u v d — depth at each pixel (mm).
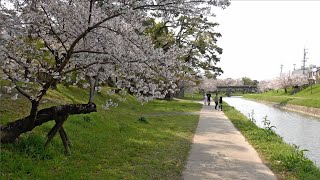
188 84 48281
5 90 13453
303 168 9648
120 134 13359
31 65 8383
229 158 10633
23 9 7797
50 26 8391
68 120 12875
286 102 58062
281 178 8539
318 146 18328
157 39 30797
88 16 8188
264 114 41812
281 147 12508
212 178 8281
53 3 8039
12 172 6949
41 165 7684
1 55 7352
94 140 11180
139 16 8148
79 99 21391
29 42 9141
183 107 33906
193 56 40281
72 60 9312
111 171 8148
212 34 42219
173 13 8062
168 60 8117
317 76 101375
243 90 153250
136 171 8430
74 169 7812
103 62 8453
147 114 24750
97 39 8508
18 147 8273
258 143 13328
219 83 150250
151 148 11398
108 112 19281
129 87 9320
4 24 7215
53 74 7887
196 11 7867
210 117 24703
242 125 19328
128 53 8156
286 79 99812
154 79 9398
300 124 30172
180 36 38594
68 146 9336
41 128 10836
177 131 16250
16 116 11453
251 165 9781
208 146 12672
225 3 7660
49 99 16062
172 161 9820
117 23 8109
